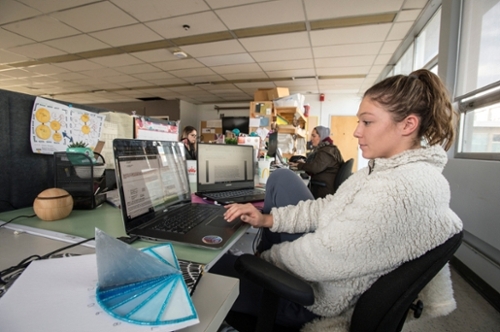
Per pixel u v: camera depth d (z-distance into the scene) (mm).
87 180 806
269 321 526
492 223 1411
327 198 845
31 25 3057
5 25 3059
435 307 540
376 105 541
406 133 528
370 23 2846
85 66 4566
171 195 834
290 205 848
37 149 798
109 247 298
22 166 773
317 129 3379
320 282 583
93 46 3680
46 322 254
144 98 7406
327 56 3842
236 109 7805
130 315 266
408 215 451
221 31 3152
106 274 298
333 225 531
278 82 5367
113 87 6074
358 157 6262
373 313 457
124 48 3750
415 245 450
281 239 923
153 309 276
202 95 6785
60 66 4578
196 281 388
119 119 1104
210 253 516
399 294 439
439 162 517
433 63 2594
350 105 6262
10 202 753
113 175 1021
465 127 1894
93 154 892
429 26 2760
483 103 1679
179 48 3711
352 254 489
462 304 1401
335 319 571
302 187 950
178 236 578
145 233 588
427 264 436
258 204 1026
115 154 606
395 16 2686
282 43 3443
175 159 905
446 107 518
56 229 616
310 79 5051
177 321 260
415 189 457
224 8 2629
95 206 825
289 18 2795
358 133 580
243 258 546
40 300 284
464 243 1718
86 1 2570
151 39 3418
